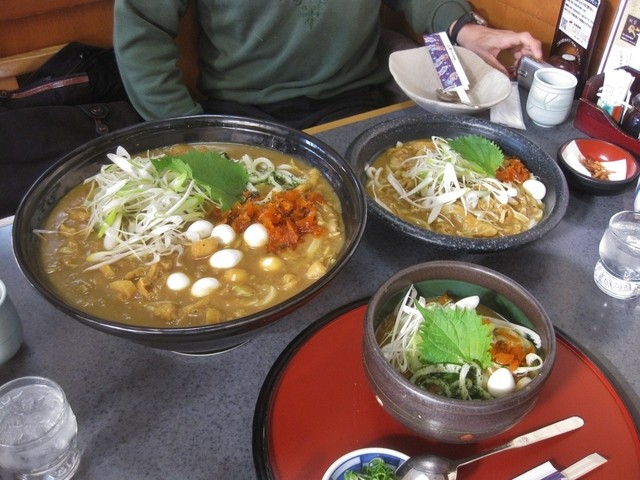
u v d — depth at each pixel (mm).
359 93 2285
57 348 1046
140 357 1038
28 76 2199
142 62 1968
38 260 1071
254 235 1129
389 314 990
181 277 1055
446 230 1316
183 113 2045
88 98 2172
